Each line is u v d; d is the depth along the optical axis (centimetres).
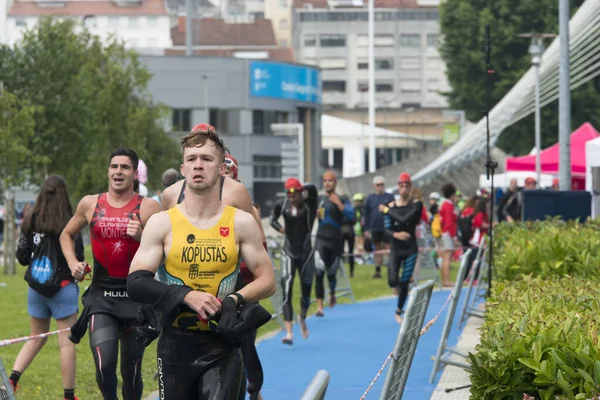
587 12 2600
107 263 1070
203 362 793
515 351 752
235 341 784
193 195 789
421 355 1703
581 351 715
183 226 787
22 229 1266
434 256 3566
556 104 8156
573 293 989
